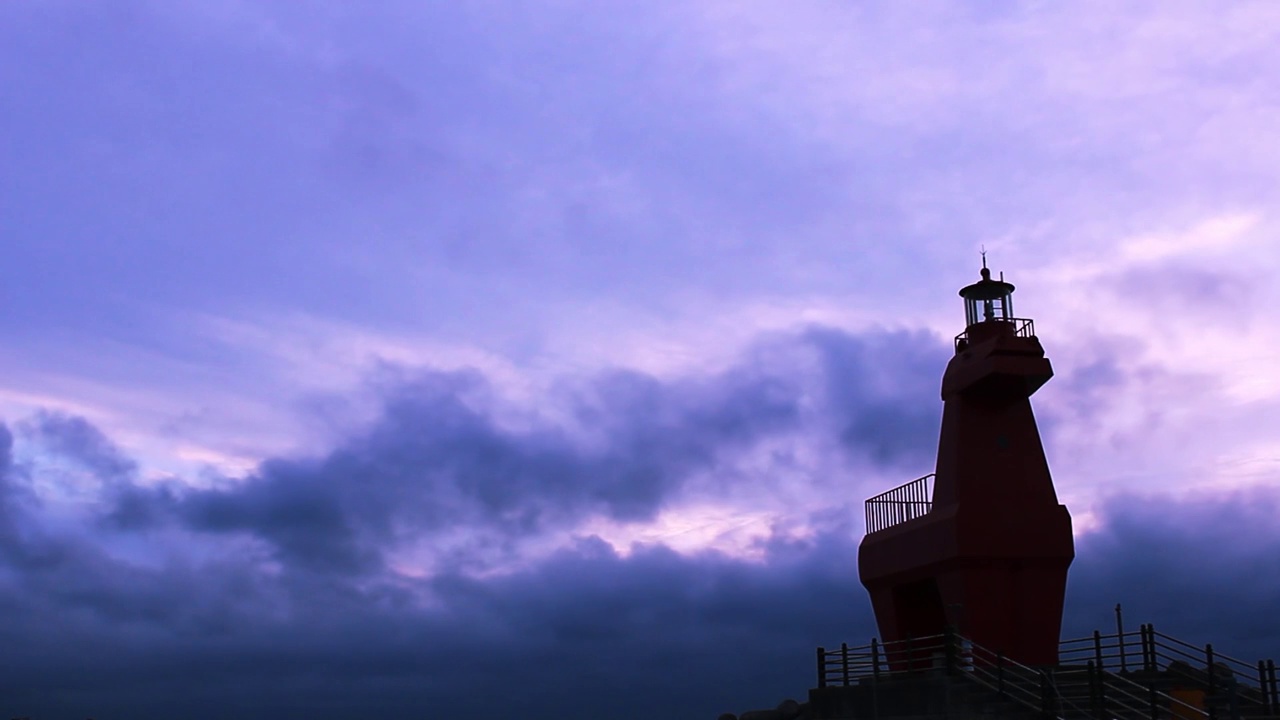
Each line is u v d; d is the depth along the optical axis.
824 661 39.78
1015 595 39.06
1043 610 38.97
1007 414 41.00
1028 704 30.27
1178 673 35.59
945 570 39.62
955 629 35.59
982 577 38.88
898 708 35.41
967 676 33.38
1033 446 40.69
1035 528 39.38
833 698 38.84
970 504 39.25
